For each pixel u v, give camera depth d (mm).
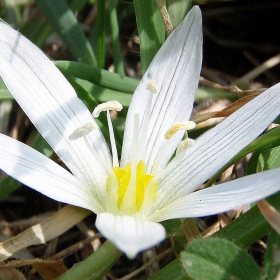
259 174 80
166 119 97
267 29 142
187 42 97
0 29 92
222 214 109
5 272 95
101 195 92
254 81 134
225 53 141
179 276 88
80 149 93
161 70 98
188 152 93
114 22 122
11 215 121
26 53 93
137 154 91
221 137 92
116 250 90
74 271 91
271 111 89
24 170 83
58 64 110
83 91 109
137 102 97
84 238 117
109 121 96
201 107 125
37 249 116
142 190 90
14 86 91
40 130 91
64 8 122
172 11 116
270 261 78
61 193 85
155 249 112
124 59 138
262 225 90
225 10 142
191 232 97
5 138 84
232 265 76
